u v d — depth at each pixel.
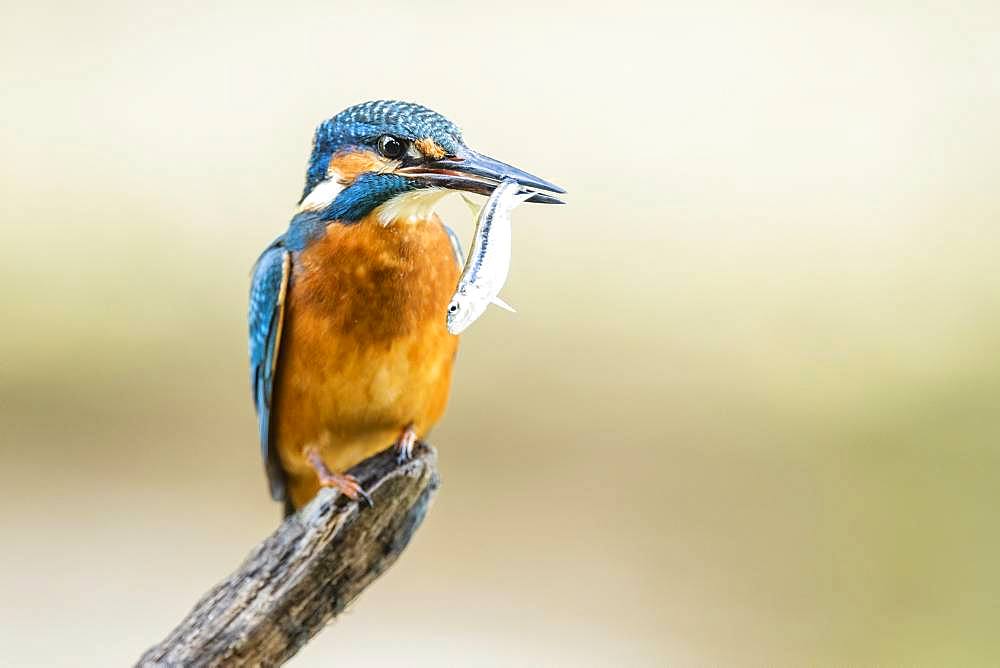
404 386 6.73
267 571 5.29
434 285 6.64
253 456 13.58
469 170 6.45
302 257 6.67
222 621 5.07
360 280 6.54
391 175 6.48
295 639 5.28
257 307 6.93
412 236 6.57
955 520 11.96
